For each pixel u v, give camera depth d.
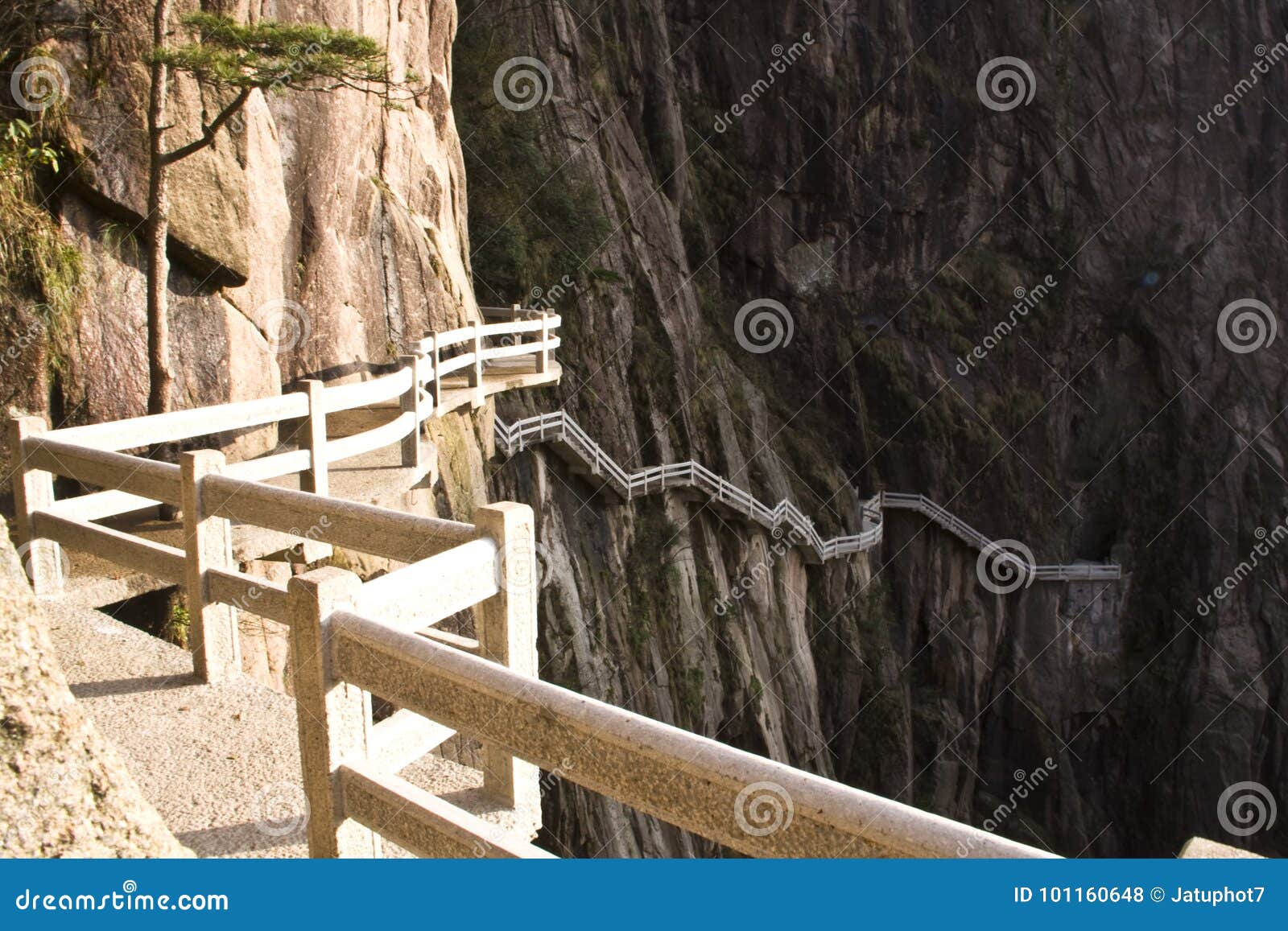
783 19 37.41
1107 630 39.72
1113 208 41.72
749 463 31.52
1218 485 40.28
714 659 25.22
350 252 12.97
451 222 16.95
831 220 38.25
